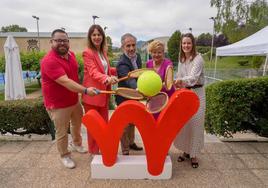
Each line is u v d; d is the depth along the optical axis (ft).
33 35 118.21
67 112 9.92
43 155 11.55
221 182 9.16
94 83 10.02
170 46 84.12
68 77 9.68
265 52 22.82
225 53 34.12
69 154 10.65
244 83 12.91
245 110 13.05
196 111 8.86
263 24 55.52
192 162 10.27
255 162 10.83
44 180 9.33
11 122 13.47
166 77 9.02
